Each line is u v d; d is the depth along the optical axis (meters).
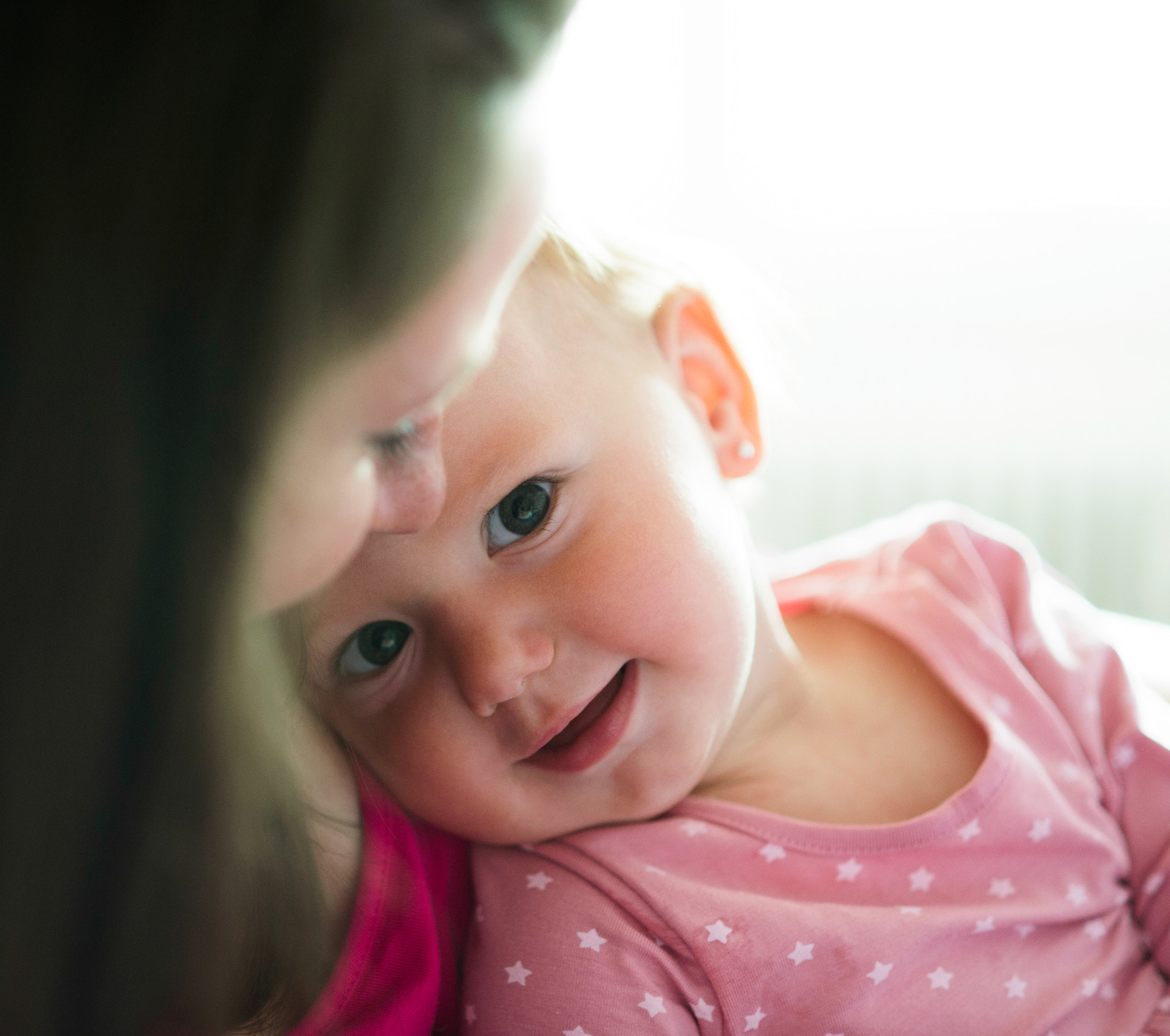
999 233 1.48
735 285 0.85
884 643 0.88
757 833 0.75
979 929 0.72
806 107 1.51
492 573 0.60
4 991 0.28
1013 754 0.79
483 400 0.59
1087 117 1.42
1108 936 0.76
